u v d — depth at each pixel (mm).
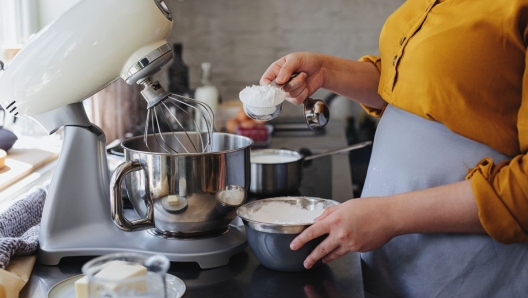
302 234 885
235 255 1025
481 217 854
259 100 1026
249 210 996
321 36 3467
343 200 1395
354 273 946
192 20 3439
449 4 971
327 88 1233
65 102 966
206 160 937
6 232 1004
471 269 970
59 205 978
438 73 942
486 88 920
